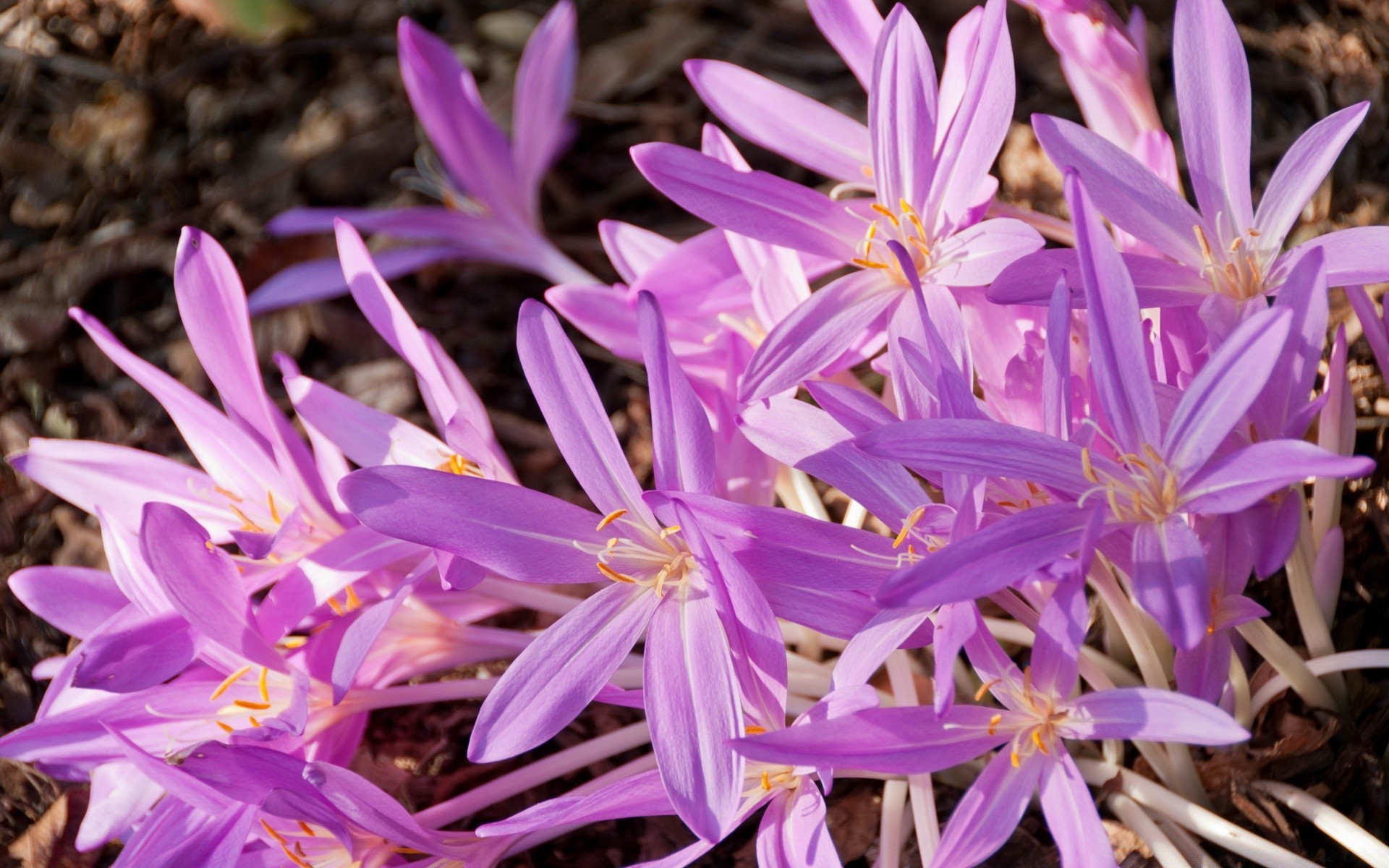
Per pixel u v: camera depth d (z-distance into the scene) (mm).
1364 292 712
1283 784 731
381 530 672
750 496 738
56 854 777
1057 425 660
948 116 728
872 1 740
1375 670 762
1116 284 652
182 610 687
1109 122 770
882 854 718
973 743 663
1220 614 674
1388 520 779
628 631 680
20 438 876
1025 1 749
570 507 688
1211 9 695
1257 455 641
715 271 752
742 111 752
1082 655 686
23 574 734
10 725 812
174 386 727
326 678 717
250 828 687
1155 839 715
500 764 792
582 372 684
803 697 766
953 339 699
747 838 768
